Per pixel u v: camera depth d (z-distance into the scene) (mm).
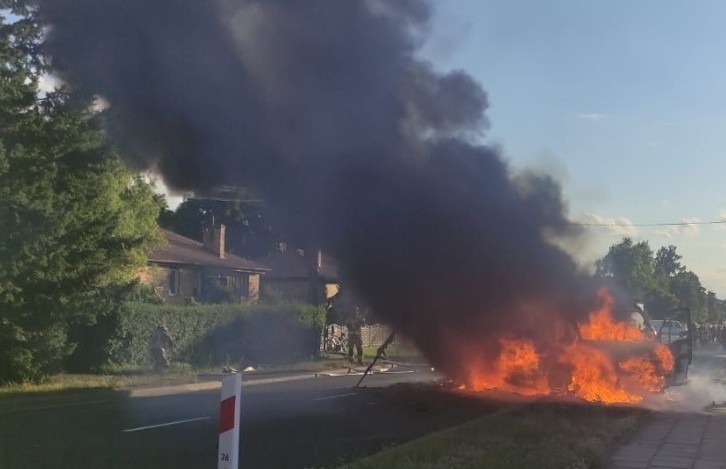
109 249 17016
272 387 18203
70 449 9305
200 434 10633
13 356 16031
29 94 14945
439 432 10039
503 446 8805
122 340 20672
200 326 23219
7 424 11383
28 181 14742
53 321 16094
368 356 29078
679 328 27344
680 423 11164
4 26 14930
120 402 14617
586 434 9766
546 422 10844
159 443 9867
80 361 20047
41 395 14562
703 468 7902
